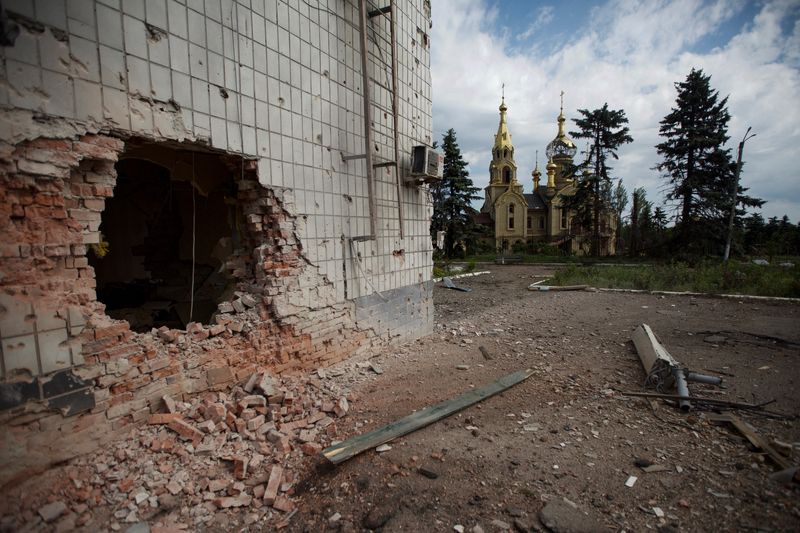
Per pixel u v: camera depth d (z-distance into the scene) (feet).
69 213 9.10
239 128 12.62
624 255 99.40
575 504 8.86
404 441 11.61
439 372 17.89
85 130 8.99
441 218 104.88
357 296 18.72
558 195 140.67
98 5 9.12
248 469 9.95
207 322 17.70
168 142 11.02
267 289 14.12
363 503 8.98
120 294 20.95
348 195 17.76
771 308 31.42
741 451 11.18
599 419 13.25
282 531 8.25
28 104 8.09
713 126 81.30
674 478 9.87
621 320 28.68
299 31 14.75
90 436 9.30
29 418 8.30
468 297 43.14
